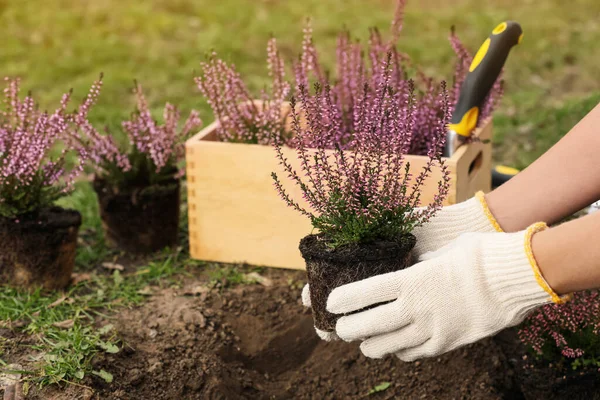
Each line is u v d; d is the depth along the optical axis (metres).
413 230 1.71
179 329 1.86
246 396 1.82
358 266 1.64
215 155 2.00
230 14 4.34
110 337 1.83
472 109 1.93
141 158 2.06
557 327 1.82
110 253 2.08
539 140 2.60
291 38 3.92
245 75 3.35
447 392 1.82
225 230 2.03
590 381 1.80
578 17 4.38
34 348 1.80
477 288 1.58
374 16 4.35
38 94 3.11
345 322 1.63
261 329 1.91
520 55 3.62
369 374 1.85
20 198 1.91
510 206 1.69
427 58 3.58
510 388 1.82
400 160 1.70
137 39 3.91
